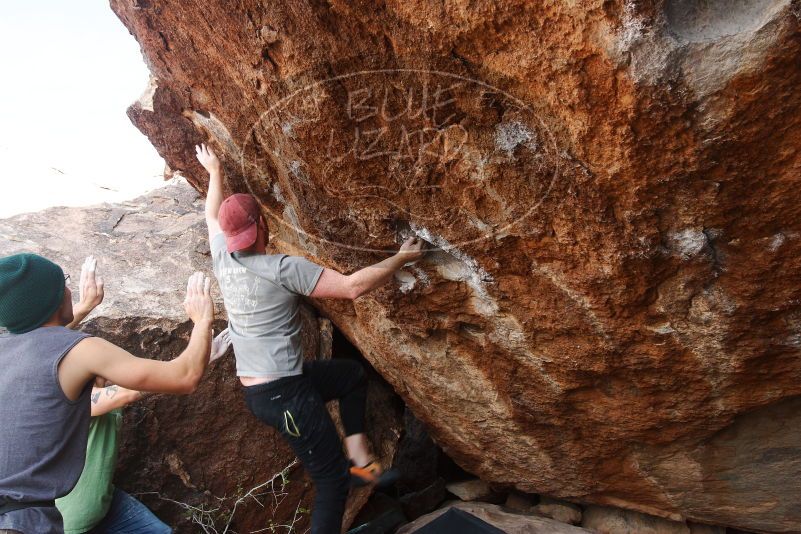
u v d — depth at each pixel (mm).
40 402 1788
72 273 3242
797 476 2793
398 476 3270
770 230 1814
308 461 2369
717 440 2791
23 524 1743
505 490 3898
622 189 1774
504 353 2709
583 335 2385
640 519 3531
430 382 3137
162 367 1930
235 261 2281
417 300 2660
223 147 2520
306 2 1654
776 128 1537
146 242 3678
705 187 1723
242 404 3227
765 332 2137
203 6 1881
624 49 1436
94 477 2477
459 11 1533
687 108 1521
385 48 1706
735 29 1396
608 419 2803
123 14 2359
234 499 3303
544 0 1433
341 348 4098
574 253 2062
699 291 2064
